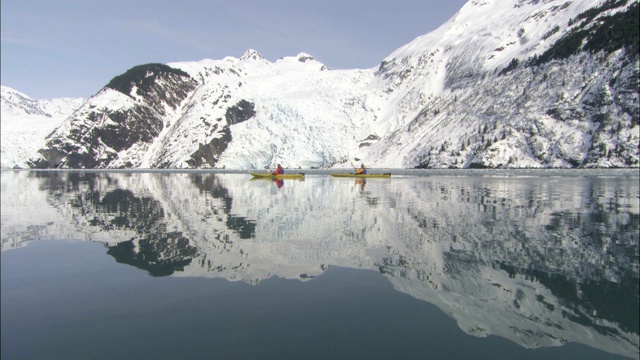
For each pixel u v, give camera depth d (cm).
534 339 872
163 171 14012
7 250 1708
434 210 2775
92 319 1004
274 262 1475
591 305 1045
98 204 3291
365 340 866
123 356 814
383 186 5241
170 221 2391
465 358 784
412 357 793
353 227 2142
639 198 3416
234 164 16312
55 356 824
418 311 1023
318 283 1242
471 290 1164
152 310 1052
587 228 2064
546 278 1265
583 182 5425
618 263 1418
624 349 824
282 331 919
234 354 818
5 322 995
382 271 1354
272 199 3628
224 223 2306
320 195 3994
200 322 974
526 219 2355
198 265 1450
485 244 1717
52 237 1950
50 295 1170
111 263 1489
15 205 3250
